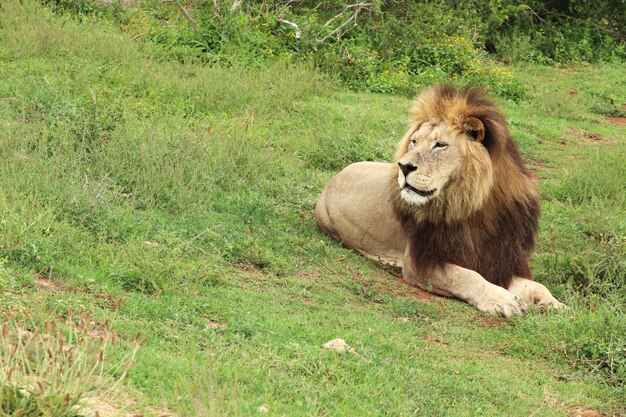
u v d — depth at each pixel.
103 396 6.66
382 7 29.83
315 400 7.53
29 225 10.14
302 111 20.67
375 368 8.60
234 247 11.80
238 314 9.47
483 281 11.64
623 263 12.65
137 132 15.47
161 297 9.59
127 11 26.95
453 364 9.25
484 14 35.25
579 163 19.62
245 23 25.38
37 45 20.78
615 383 9.42
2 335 6.70
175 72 21.45
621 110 28.02
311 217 14.74
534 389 8.96
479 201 11.67
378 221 13.30
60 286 9.32
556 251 14.19
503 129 11.85
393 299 11.40
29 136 13.65
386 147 18.69
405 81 25.25
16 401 5.99
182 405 6.80
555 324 10.49
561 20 37.53
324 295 11.02
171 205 12.93
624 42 37.50
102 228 11.20
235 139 16.33
